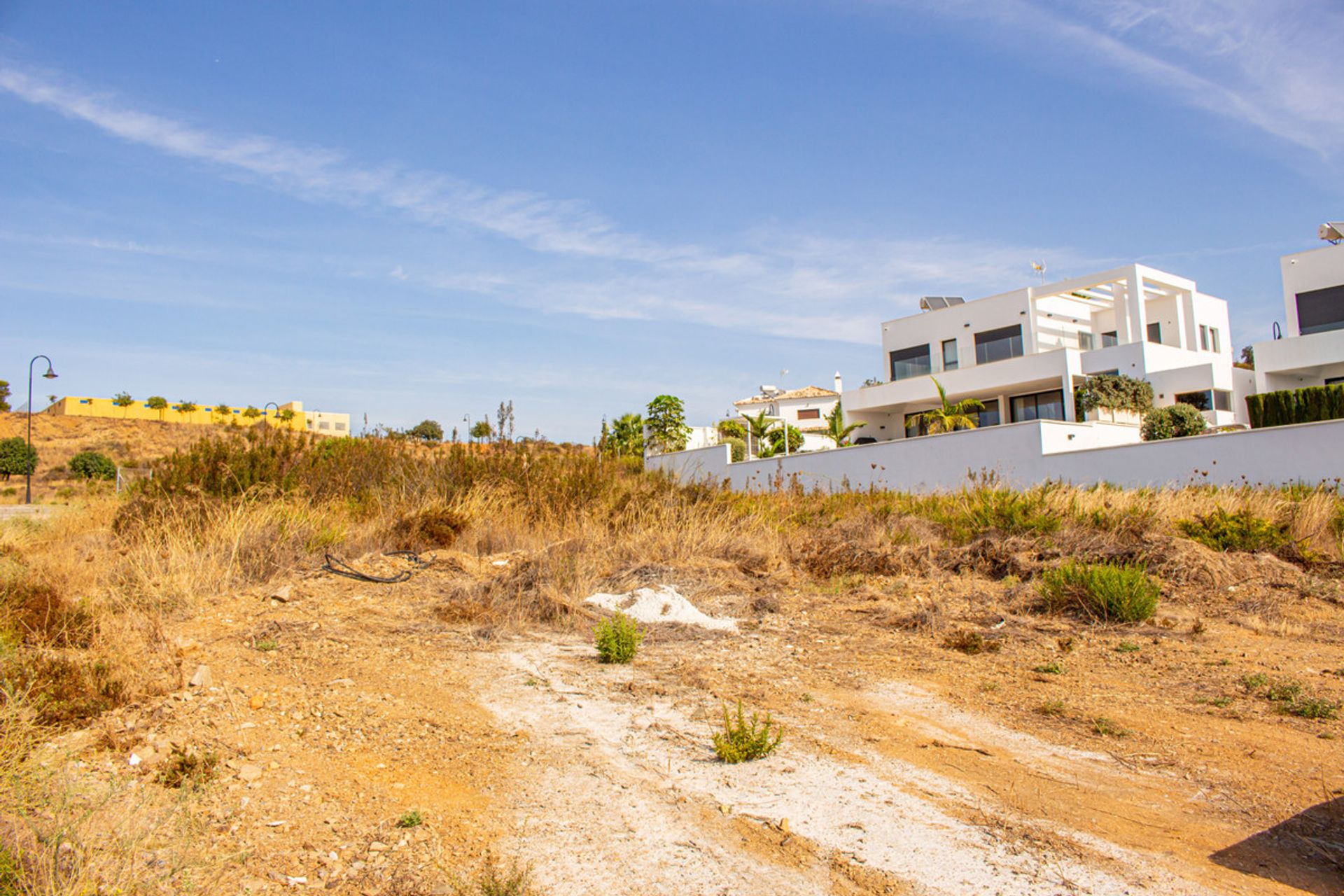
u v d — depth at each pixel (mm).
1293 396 20203
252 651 6023
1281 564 8695
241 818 3398
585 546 10023
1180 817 3438
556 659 6098
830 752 4227
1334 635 6441
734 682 5512
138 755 3994
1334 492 12422
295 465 12594
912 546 10273
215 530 9227
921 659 6102
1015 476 17828
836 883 2926
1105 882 2914
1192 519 10234
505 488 12391
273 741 4273
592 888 2889
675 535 10398
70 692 4562
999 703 5031
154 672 5250
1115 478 16250
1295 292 24672
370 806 3557
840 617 7625
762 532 11250
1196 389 23984
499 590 8047
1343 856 3062
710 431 44031
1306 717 4586
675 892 2859
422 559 9742
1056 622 7168
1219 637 6480
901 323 32656
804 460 22031
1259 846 3164
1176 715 4727
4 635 5336
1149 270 26859
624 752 4203
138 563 7957
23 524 13461
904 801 3623
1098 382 23922
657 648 6512
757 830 3346
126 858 2930
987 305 29531
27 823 3064
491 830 3346
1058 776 3900
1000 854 3129
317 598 7824
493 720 4688
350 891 2855
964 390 28594
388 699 5035
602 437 14586
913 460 19625
